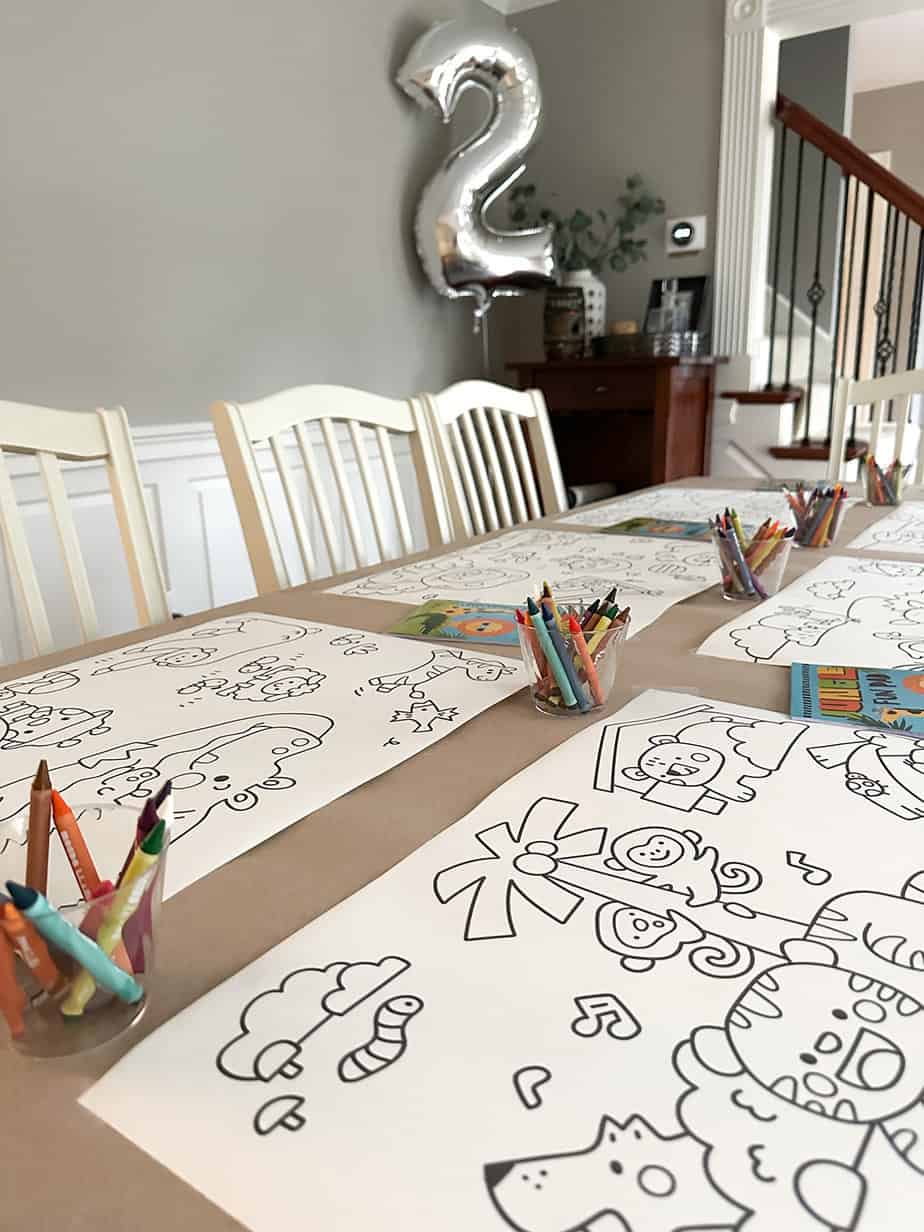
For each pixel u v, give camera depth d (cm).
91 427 115
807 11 271
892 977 39
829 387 366
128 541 118
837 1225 28
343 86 262
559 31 317
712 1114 32
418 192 298
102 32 196
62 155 192
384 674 80
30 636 108
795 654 82
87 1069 35
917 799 54
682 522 151
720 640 87
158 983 40
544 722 69
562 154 325
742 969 40
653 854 49
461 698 74
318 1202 29
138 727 70
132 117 205
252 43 232
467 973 40
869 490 163
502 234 286
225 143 229
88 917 36
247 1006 38
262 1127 32
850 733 64
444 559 130
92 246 201
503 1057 35
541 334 345
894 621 92
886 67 517
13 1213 29
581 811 54
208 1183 30
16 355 189
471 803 56
